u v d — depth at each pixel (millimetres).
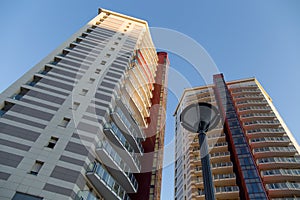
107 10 50781
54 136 20516
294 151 42781
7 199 15391
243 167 40688
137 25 49125
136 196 27641
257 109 55250
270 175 39062
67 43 34969
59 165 18391
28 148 18891
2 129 19625
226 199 38406
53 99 24250
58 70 28531
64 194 16703
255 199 35156
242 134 47938
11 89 23984
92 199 18359
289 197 36219
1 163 17219
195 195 40062
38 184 16734
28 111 22000
